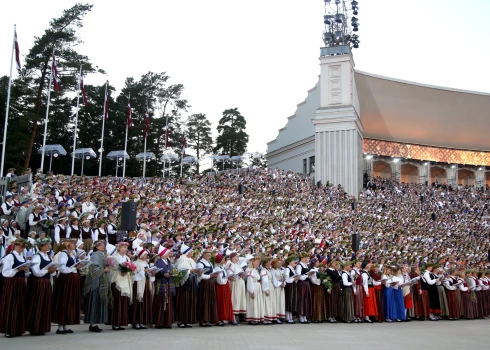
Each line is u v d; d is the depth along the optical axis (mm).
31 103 51969
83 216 17500
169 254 14000
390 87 73250
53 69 37500
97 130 67062
